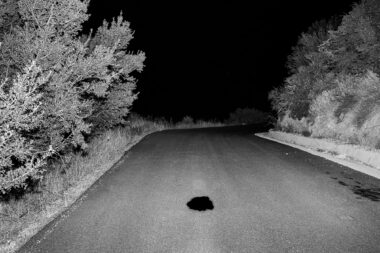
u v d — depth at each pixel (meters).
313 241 4.44
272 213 5.54
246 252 4.20
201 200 6.36
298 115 15.97
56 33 7.96
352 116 11.81
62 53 7.68
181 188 7.23
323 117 13.70
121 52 12.06
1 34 7.85
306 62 17.97
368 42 12.30
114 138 13.95
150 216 5.54
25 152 5.00
